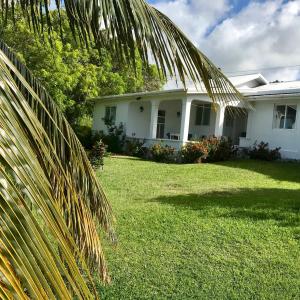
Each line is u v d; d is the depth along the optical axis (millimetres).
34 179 1025
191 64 2387
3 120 1001
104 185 10469
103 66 23609
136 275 4773
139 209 7789
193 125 22016
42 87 2367
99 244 2412
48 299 888
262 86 21766
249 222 6934
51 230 1000
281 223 6914
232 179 12133
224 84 2518
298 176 12953
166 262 5191
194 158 16234
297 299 4328
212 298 4301
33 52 18562
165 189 10203
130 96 20578
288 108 17297
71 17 2209
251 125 18859
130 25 2119
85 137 21281
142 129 22047
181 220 7004
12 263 829
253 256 5445
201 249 5656
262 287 4574
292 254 5539
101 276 2648
